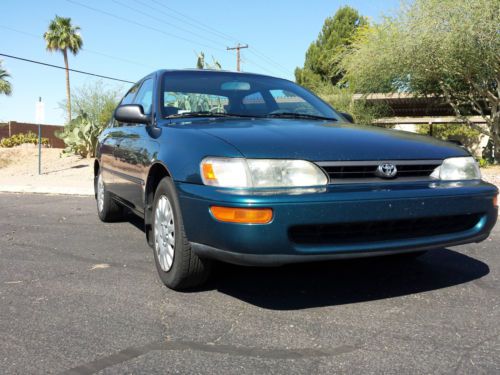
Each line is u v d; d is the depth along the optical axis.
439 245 3.14
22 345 2.58
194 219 2.98
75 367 2.33
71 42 35.53
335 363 2.37
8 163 16.06
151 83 4.65
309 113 4.34
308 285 3.58
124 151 4.58
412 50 15.00
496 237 5.32
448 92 17.34
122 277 3.81
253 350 2.52
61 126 30.41
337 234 2.94
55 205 8.02
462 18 13.85
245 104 4.25
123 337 2.68
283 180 2.86
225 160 2.90
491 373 2.26
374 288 3.51
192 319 2.94
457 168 3.30
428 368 2.31
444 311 3.06
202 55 17.86
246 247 2.75
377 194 2.90
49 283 3.66
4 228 5.93
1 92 29.25
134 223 6.20
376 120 20.92
